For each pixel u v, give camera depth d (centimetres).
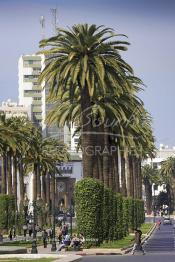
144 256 8588
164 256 8500
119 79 10681
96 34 10444
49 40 10594
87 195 10250
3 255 7800
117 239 13062
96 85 10638
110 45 10550
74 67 10238
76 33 10475
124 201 15638
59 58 10588
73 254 8406
